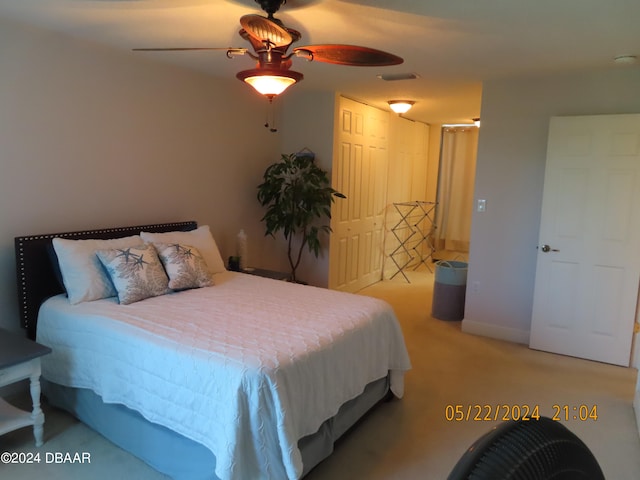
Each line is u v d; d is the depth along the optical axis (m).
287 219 4.35
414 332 4.16
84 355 2.39
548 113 3.61
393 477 2.17
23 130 2.72
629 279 3.38
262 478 1.82
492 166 3.88
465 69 3.37
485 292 4.05
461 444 2.44
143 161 3.45
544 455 0.60
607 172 3.37
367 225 5.54
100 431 2.43
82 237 2.99
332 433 2.29
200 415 1.91
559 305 3.64
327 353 2.17
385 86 4.11
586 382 3.19
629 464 2.27
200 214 4.00
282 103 4.77
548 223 3.60
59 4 2.28
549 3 2.07
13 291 2.77
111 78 3.16
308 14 2.27
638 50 2.79
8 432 2.28
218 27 2.59
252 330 2.27
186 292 2.95
